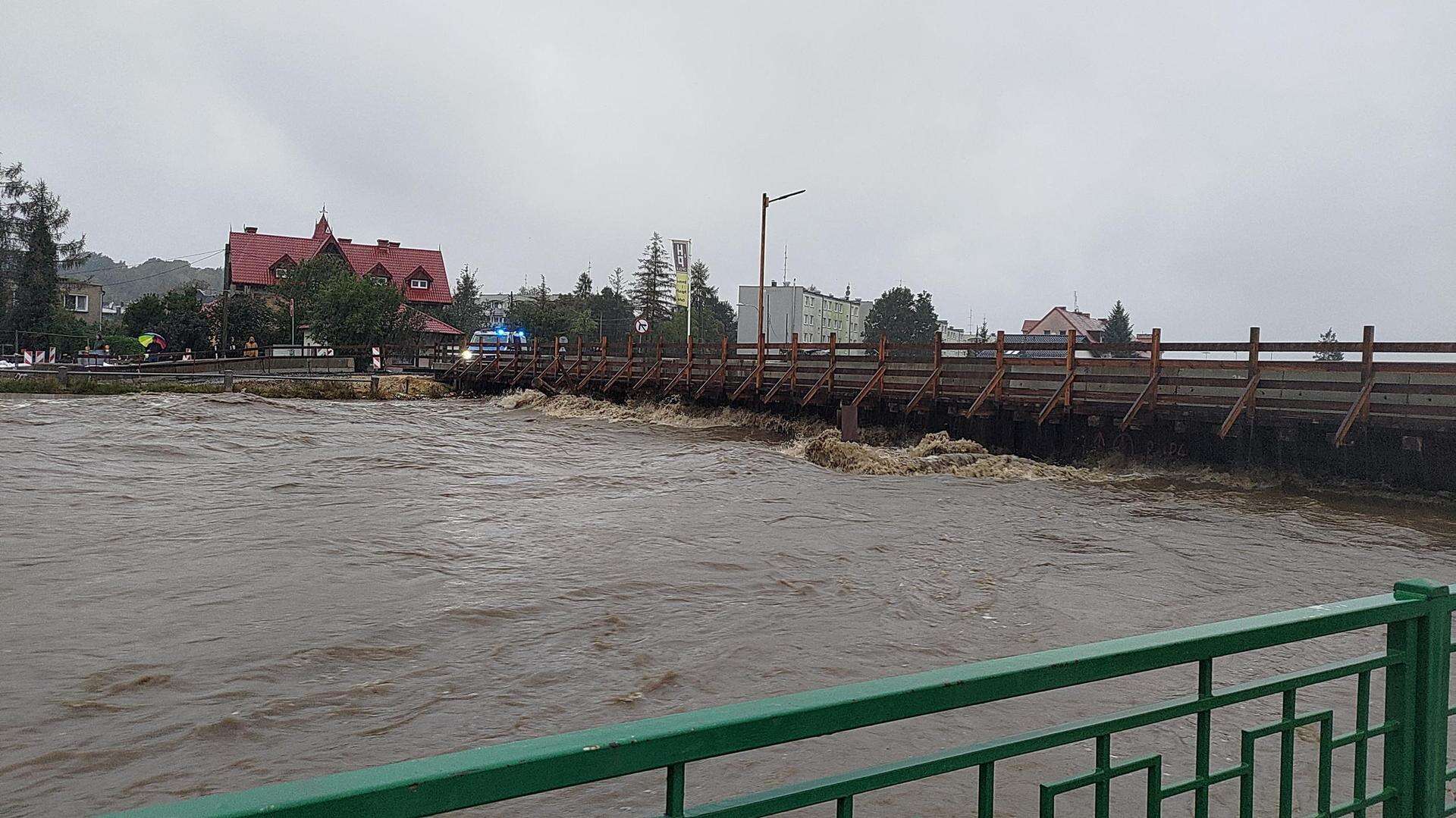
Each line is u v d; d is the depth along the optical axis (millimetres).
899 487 16016
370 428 25109
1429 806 2648
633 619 7586
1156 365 18453
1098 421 19219
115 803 4445
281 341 62000
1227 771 2275
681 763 1503
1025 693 1888
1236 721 5633
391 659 6520
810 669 6473
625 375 33812
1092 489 16375
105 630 7059
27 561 9180
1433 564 10617
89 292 90500
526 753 1361
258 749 5051
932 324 84688
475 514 12492
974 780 4758
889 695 1703
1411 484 15578
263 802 1172
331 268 64562
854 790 1692
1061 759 5023
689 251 39625
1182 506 14570
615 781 4699
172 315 61406
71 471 15352
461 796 1303
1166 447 18734
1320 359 20047
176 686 5930
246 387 37281
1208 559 10648
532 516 12500
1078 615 8102
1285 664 6805
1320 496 15711
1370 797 2576
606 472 17578
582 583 8719
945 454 19094
